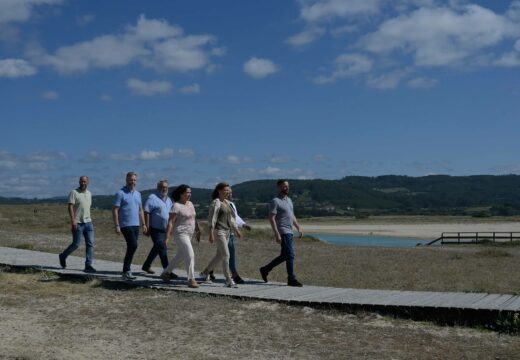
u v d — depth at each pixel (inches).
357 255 1001.5
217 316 332.5
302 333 297.6
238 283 438.6
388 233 3228.3
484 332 297.9
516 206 7317.9
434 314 316.5
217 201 414.9
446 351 265.6
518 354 259.1
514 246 1496.1
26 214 2251.5
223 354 260.7
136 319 325.7
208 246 1061.8
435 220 5364.2
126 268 433.7
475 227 3804.1
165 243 408.2
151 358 253.1
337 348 271.1
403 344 277.7
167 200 468.1
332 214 6870.1
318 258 909.8
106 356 255.0
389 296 366.6
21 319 322.3
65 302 369.4
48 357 250.8
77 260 565.0
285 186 429.4
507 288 524.1
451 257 966.4
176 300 373.7
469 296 360.2
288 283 425.4
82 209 478.9
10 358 248.8
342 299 354.3
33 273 476.7
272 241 1334.9
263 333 297.1
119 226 435.8
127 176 442.3
